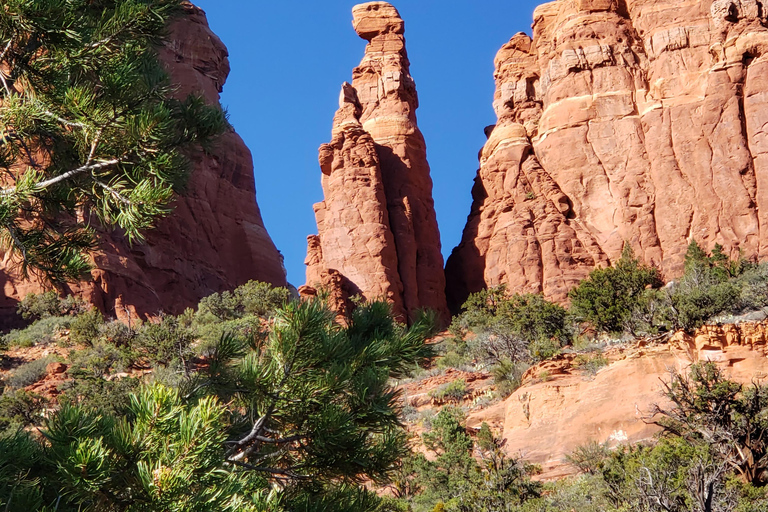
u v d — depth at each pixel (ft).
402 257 200.75
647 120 202.18
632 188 195.93
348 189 203.21
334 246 198.18
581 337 121.90
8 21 36.29
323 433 32.99
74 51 37.68
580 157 204.03
